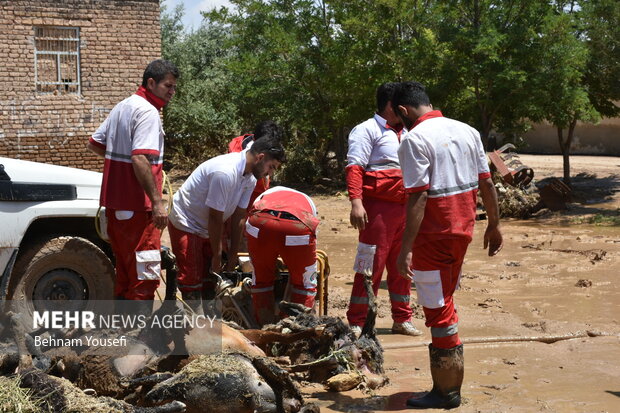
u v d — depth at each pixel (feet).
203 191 19.10
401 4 60.18
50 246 19.92
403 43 61.52
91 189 20.53
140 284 17.74
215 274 18.99
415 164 15.46
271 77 70.38
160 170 17.98
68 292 20.35
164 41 91.86
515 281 30.30
